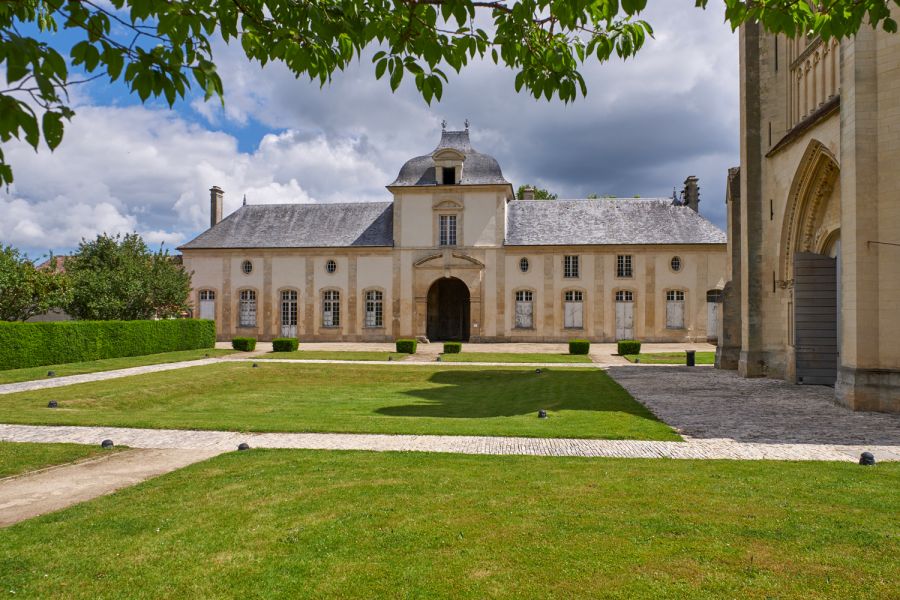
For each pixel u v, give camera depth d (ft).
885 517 17.56
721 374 65.00
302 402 51.26
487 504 19.22
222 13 12.89
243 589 13.50
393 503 19.42
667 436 30.99
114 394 52.19
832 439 30.35
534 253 128.36
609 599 12.81
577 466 24.50
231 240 138.10
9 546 16.16
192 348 107.45
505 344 124.57
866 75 39.32
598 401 44.93
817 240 54.24
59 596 13.26
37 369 71.31
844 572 13.92
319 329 133.90
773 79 60.39
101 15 10.38
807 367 53.01
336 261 133.80
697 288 124.57
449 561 14.83
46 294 91.45
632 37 16.12
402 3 13.60
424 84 14.74
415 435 31.83
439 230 130.41
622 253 126.52
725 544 15.62
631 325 126.41
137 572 14.46
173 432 32.99
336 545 15.96
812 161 50.85
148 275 103.24
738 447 28.60
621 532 16.60
